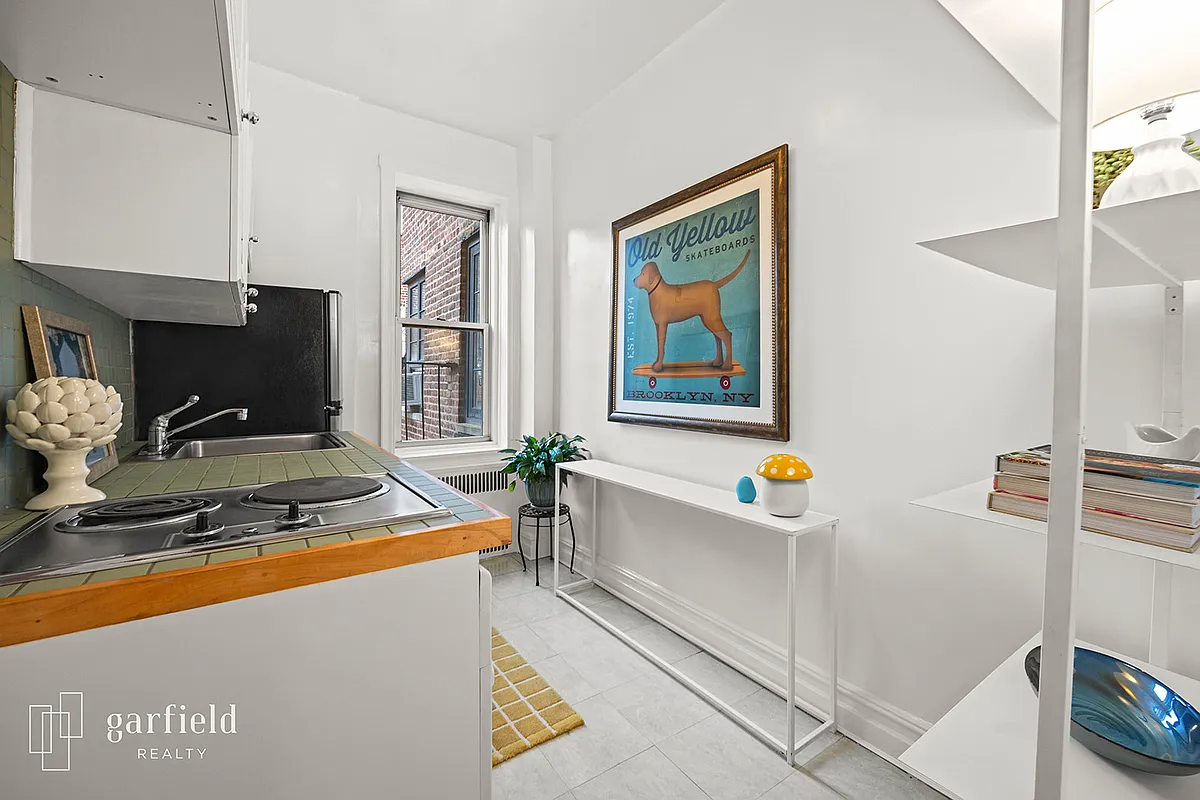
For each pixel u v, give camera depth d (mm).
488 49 2525
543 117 3180
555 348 3453
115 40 941
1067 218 575
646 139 2656
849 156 1779
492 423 3660
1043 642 603
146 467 1658
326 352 2613
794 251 1960
